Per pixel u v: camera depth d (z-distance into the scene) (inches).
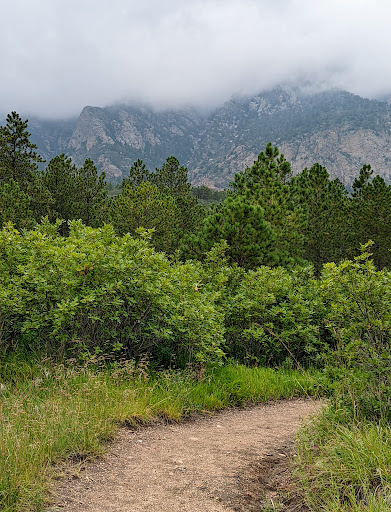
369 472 144.6
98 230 331.3
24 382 247.9
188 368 318.7
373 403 192.7
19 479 137.9
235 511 143.3
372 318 204.5
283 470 177.2
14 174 1189.1
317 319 437.1
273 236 621.3
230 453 197.2
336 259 948.0
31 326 276.8
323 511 133.7
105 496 145.5
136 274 311.1
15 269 308.7
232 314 427.8
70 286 285.9
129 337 316.5
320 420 203.9
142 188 979.9
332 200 971.9
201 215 1228.5
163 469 173.2
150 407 244.7
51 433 176.2
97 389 237.3
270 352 431.5
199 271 466.9
